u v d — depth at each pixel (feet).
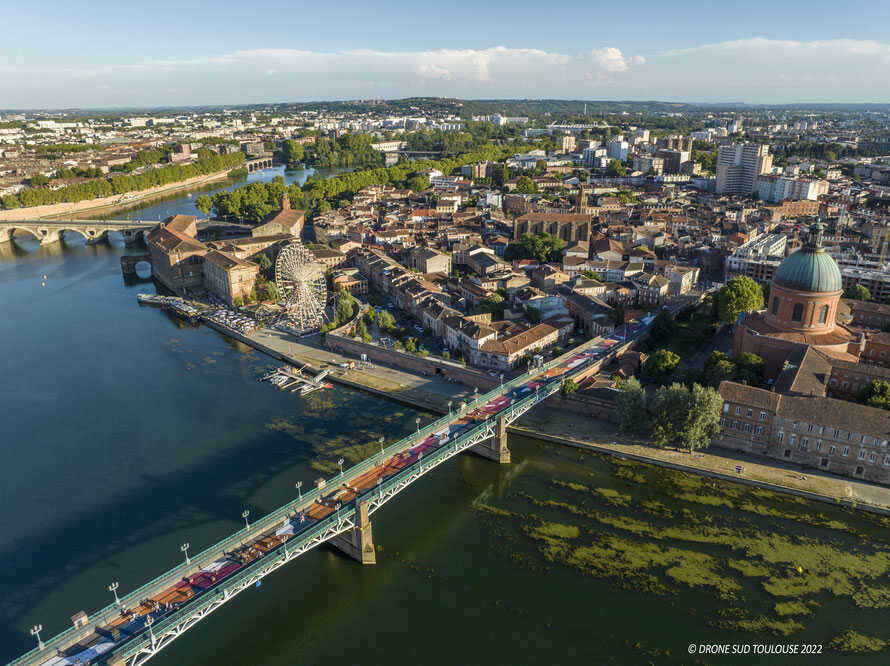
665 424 566.77
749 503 502.38
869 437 509.35
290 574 440.04
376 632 388.37
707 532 470.39
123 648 323.16
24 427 638.53
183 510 505.66
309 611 406.21
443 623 394.11
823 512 488.85
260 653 374.22
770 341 653.30
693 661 361.92
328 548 469.57
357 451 585.22
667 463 557.74
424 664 364.79
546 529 478.59
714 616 393.09
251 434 620.49
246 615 404.36
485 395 619.67
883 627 382.42
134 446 602.03
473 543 465.47
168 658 371.76
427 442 540.93
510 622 393.29
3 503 519.60
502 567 440.45
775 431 549.95
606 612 398.21
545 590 417.90
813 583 418.10
